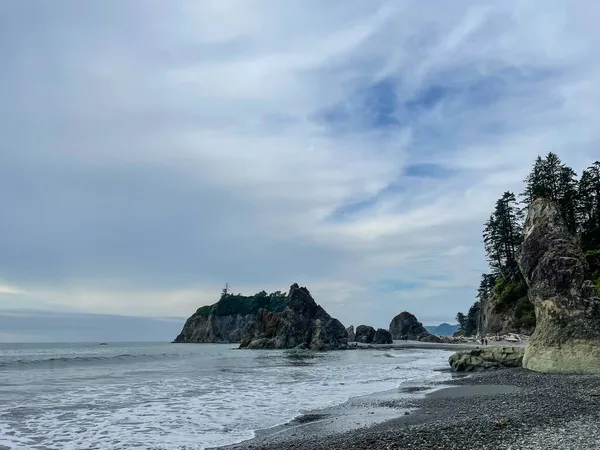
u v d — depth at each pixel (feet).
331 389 100.07
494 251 354.13
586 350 96.89
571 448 35.09
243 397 88.02
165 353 295.07
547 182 288.30
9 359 210.18
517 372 106.11
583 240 252.01
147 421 64.49
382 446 41.24
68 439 53.83
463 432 44.52
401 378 121.90
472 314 481.87
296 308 395.14
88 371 152.56
